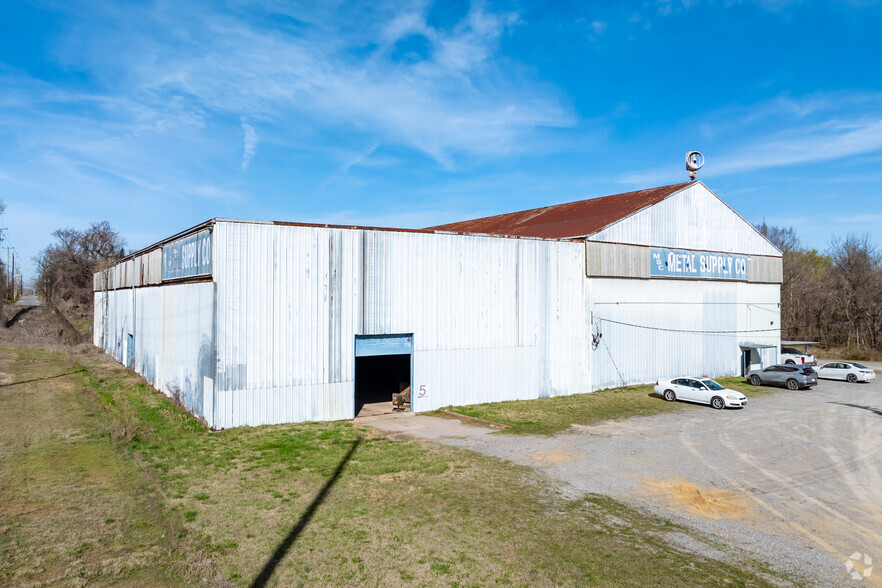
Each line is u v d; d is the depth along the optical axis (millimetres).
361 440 18359
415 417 22953
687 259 34500
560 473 15164
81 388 27000
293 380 20766
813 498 13656
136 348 33531
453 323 24938
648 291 32531
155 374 27906
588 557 10086
